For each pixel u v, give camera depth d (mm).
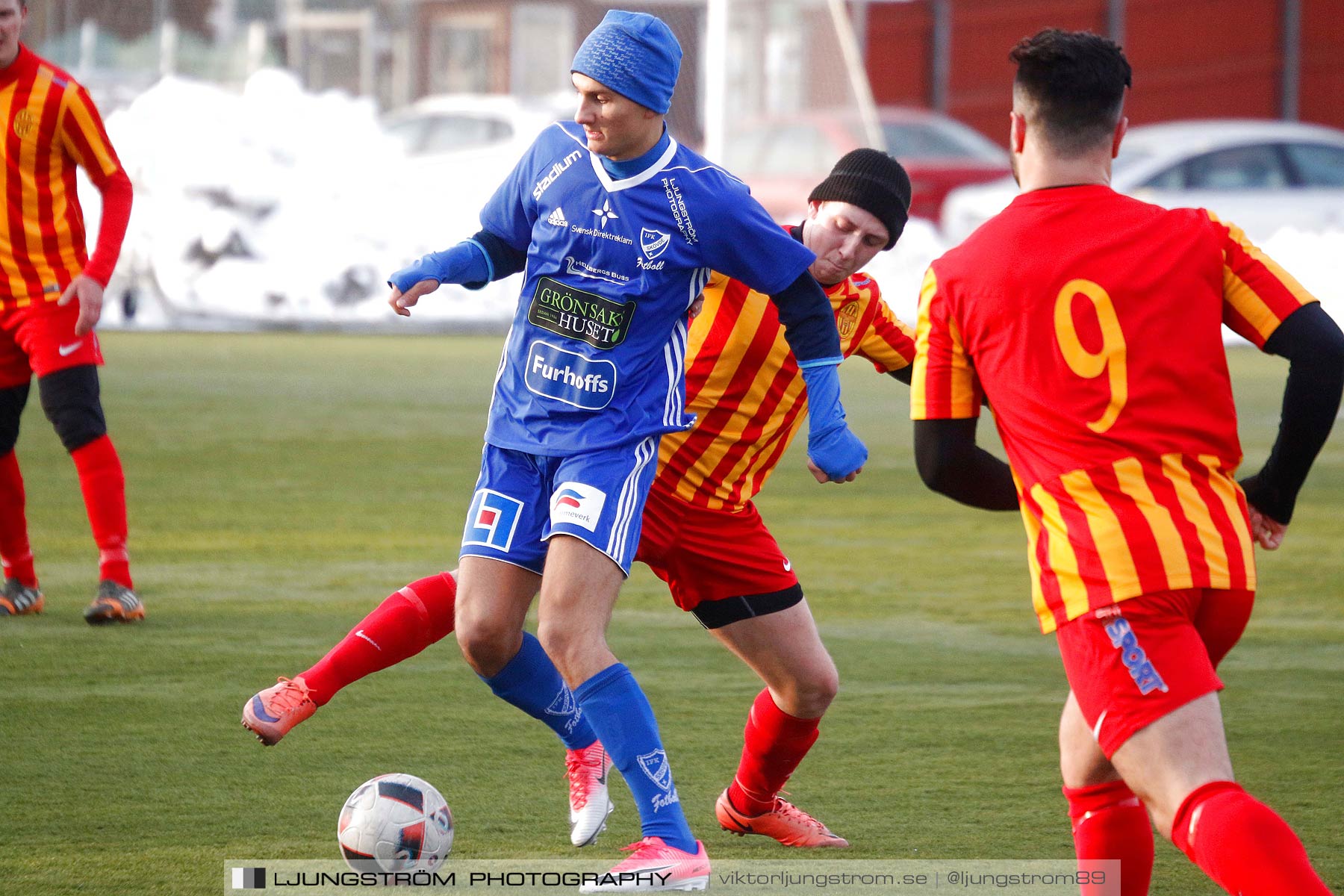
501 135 67938
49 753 13523
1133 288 9203
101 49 79250
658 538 12297
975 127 97438
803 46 73938
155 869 10883
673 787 11148
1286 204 63719
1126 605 8859
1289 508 9719
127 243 62312
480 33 93562
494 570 11562
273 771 13211
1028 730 14953
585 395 11406
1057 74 9492
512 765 13586
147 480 28719
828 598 20969
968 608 20484
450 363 51812
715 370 12188
